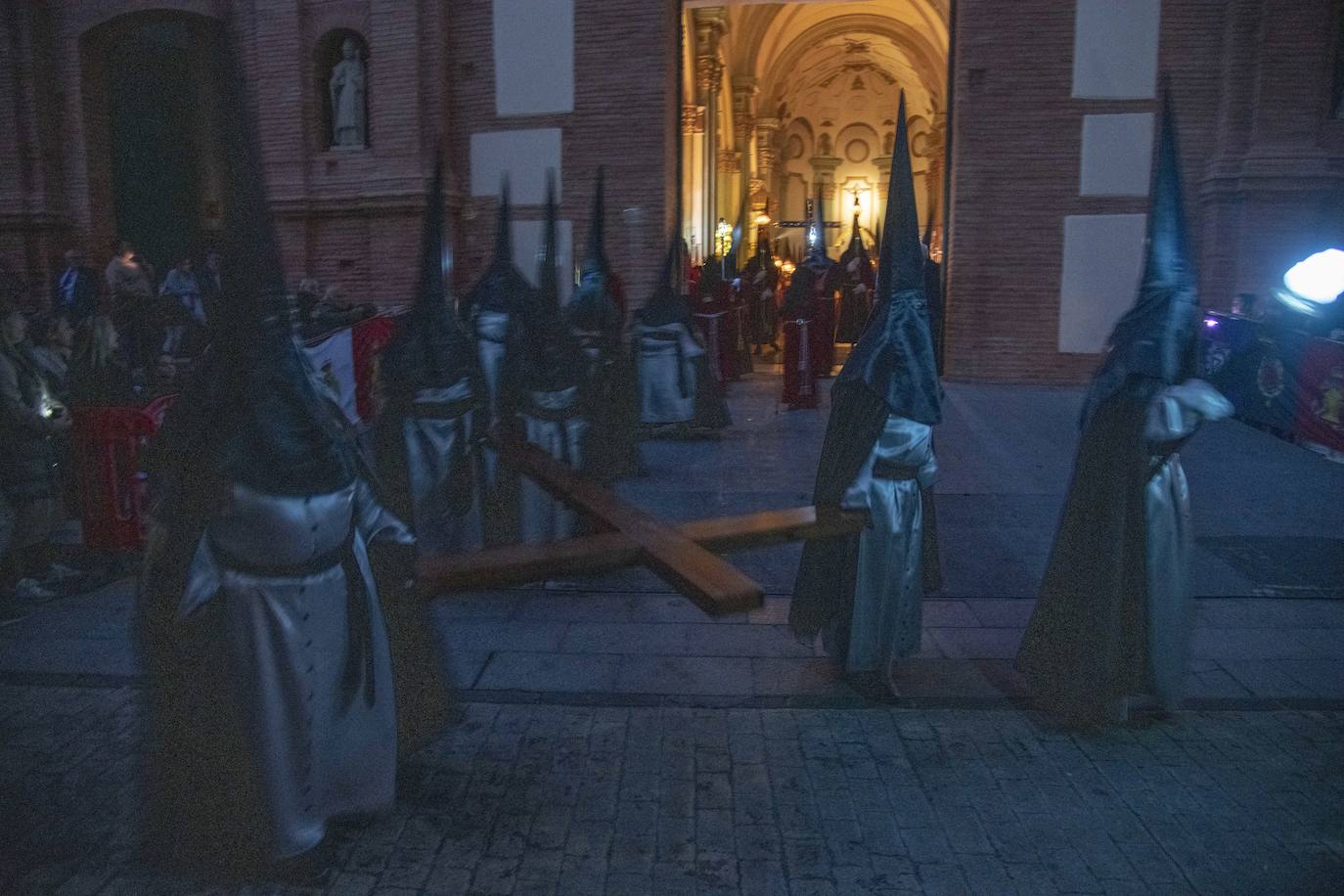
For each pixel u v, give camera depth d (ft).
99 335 26.27
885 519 15.85
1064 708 15.16
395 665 13.53
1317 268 39.06
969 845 12.39
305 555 11.06
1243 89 48.26
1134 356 14.74
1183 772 14.17
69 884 11.53
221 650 11.12
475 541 21.91
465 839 12.48
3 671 17.37
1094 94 49.78
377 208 53.36
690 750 14.75
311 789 11.43
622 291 41.42
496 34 52.70
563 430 21.33
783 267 89.45
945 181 52.75
